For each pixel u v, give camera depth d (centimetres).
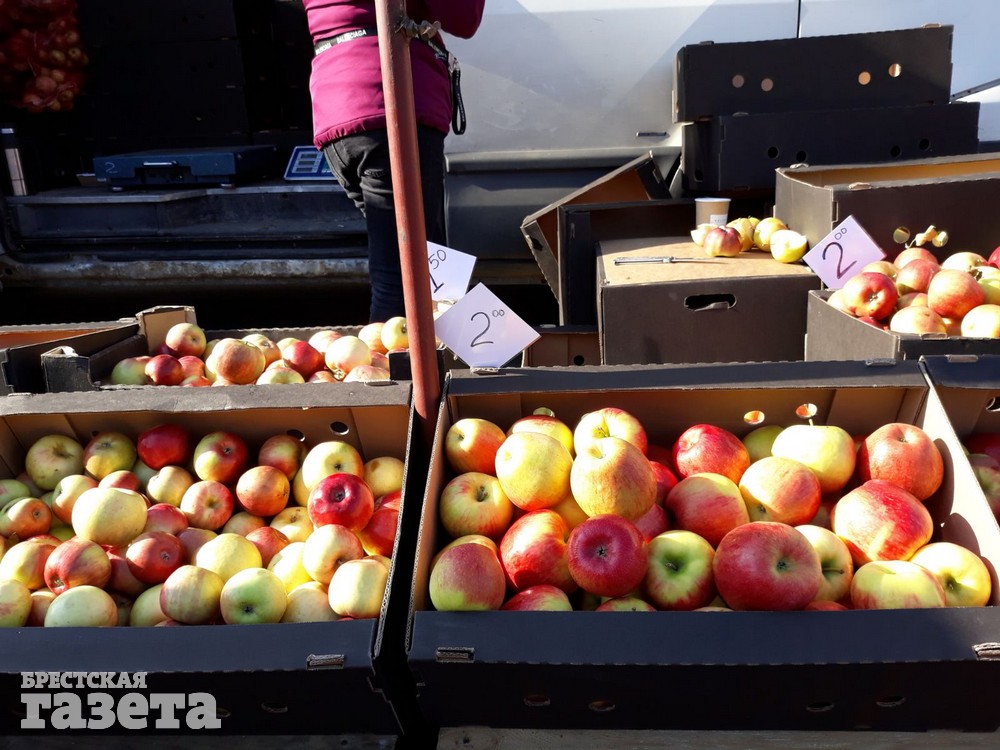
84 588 154
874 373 173
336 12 288
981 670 117
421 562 141
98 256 423
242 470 194
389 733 136
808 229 269
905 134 336
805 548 137
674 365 182
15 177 445
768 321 251
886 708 126
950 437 160
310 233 423
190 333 262
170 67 489
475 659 120
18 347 224
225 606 149
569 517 165
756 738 132
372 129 285
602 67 373
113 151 513
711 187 356
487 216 387
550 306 425
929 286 221
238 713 130
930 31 340
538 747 131
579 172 384
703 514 161
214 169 436
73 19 480
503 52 371
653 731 133
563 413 192
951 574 144
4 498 189
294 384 183
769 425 189
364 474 187
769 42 344
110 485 187
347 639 122
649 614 125
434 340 167
